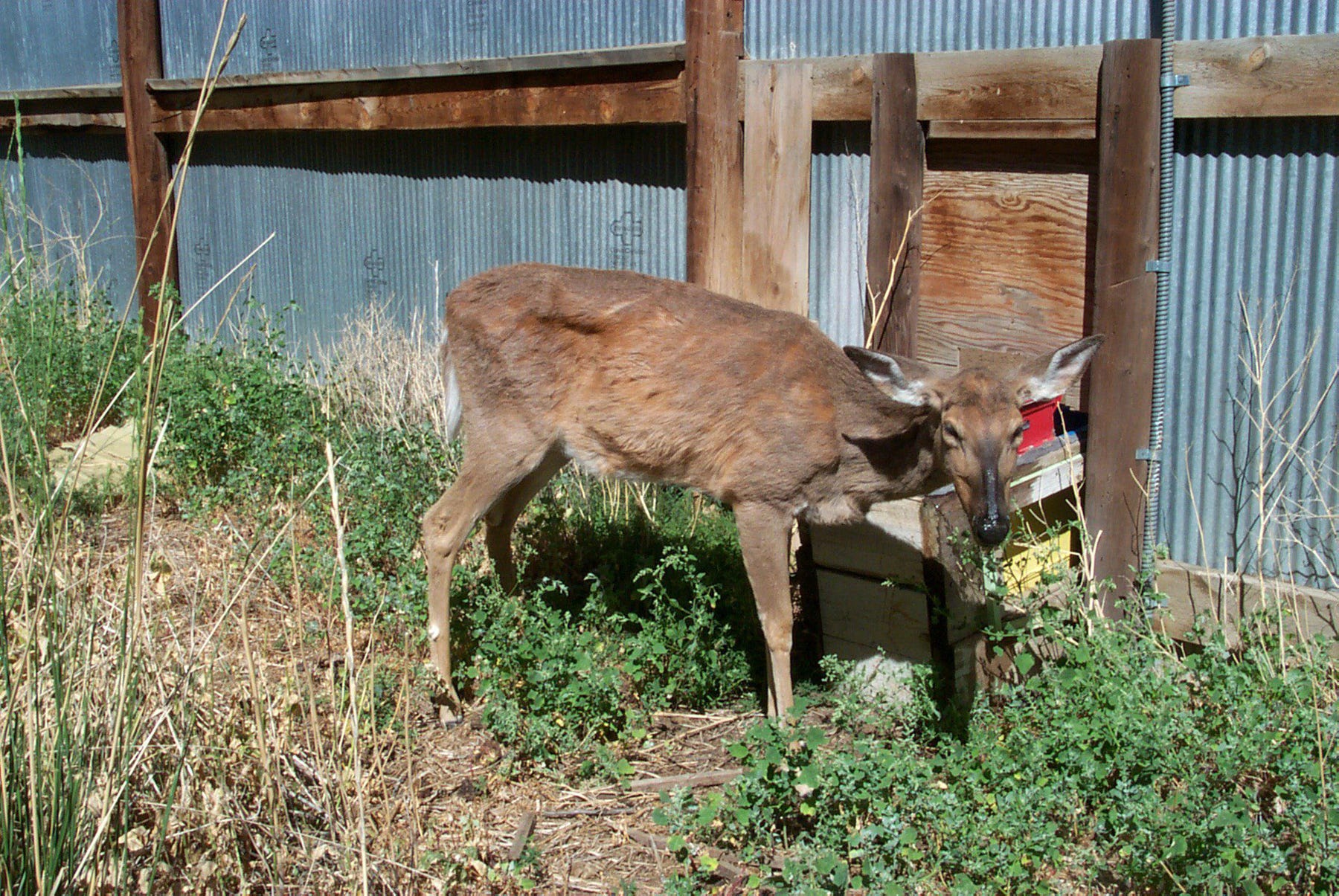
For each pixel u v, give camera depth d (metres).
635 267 7.07
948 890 3.65
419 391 7.30
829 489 4.71
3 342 3.34
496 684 4.61
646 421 4.88
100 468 7.05
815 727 3.96
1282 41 4.48
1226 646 4.61
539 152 7.46
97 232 10.98
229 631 4.93
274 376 7.35
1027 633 4.76
